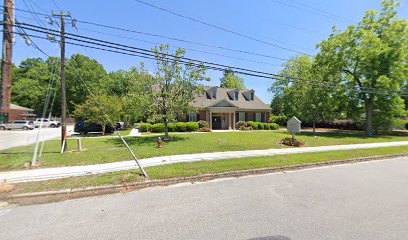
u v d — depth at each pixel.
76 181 5.91
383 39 21.39
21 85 47.75
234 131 23.39
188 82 14.16
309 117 21.92
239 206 4.36
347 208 4.21
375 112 22.70
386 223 3.59
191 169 7.12
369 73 20.91
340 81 23.84
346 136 19.61
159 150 10.70
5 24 5.43
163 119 14.64
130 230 3.42
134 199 4.84
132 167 7.43
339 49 23.08
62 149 10.22
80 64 46.78
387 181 6.20
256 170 7.37
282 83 39.69
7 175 6.50
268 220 3.71
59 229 3.47
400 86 21.80
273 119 35.38
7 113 5.48
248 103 31.19
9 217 3.95
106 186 5.60
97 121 19.31
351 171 7.54
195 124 23.06
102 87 47.06
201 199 4.80
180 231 3.36
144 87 13.99
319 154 10.15
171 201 4.69
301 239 3.08
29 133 23.28
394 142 15.12
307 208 4.23
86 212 4.14
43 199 4.88
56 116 48.50
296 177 6.71
